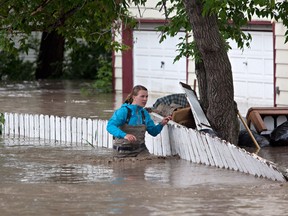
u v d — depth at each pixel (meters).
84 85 83.06
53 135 46.25
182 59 69.44
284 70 60.12
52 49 93.12
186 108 43.22
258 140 43.53
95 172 33.81
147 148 39.53
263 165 31.59
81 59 92.88
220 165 35.03
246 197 27.36
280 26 59.72
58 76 93.50
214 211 25.11
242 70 63.78
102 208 25.58
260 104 62.78
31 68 92.12
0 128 49.19
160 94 71.81
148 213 24.83
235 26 42.34
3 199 27.14
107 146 42.69
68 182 31.06
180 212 24.98
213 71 39.62
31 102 65.25
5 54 90.56
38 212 25.05
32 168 35.12
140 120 36.31
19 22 41.94
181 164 36.06
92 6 42.12
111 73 75.88
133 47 73.38
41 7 42.00
